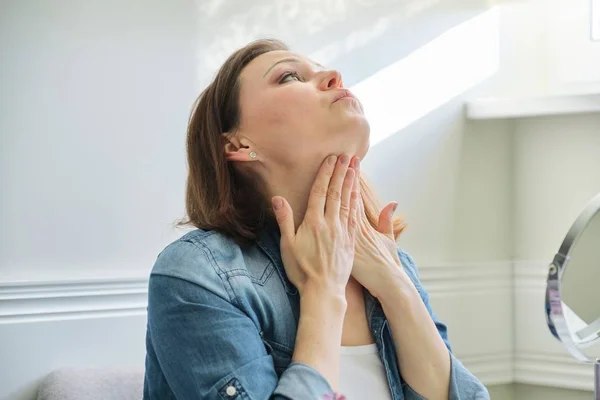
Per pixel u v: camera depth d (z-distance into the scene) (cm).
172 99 247
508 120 312
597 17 300
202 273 146
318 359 143
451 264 298
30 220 228
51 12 231
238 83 159
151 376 155
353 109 154
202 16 253
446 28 300
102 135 237
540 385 308
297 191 158
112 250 238
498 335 308
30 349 224
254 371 141
